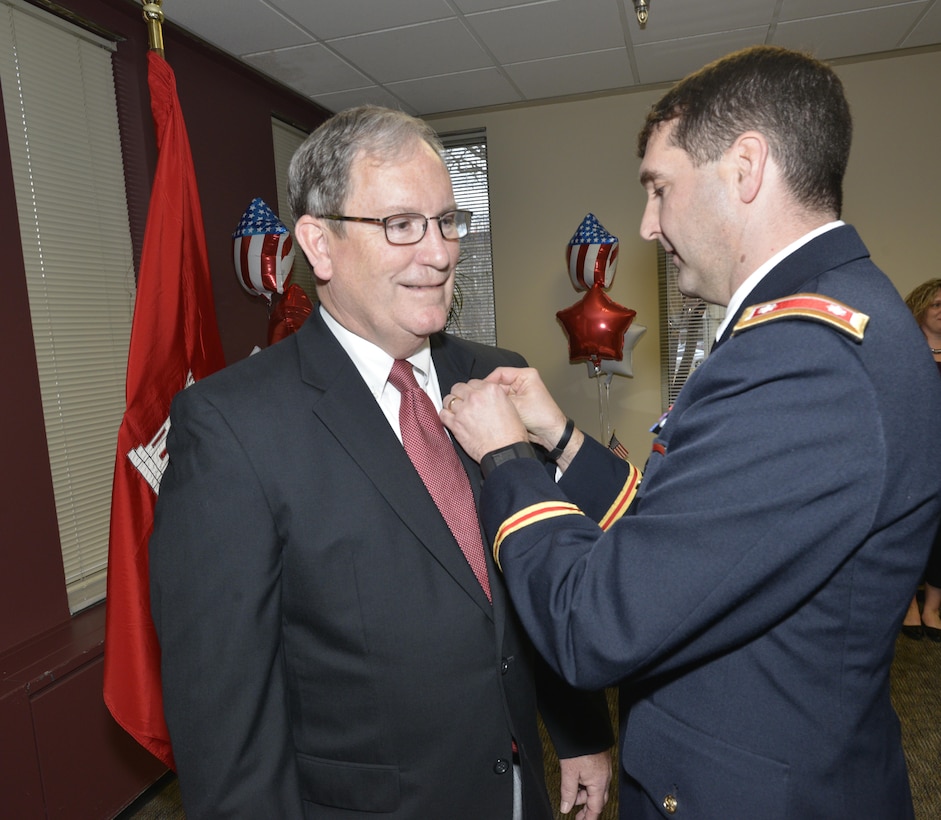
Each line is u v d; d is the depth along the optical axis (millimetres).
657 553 644
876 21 3299
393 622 879
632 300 4348
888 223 3938
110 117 2656
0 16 2201
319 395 930
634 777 786
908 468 632
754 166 702
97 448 2525
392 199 881
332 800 901
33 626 2199
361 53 3299
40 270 2318
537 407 1034
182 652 827
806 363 620
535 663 1145
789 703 681
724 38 3373
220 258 3232
